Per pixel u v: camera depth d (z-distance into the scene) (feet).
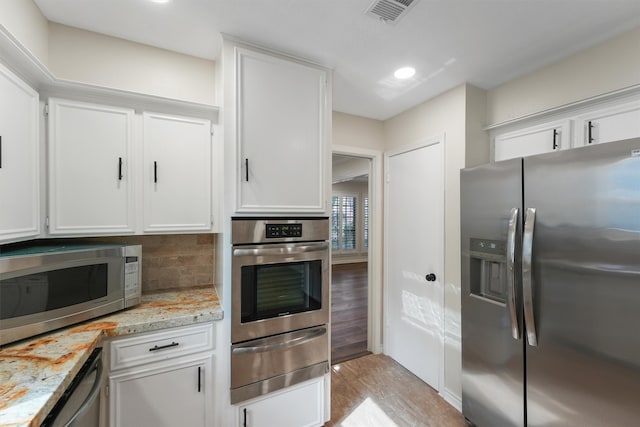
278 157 5.84
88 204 5.22
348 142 9.37
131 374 4.78
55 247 5.08
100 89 5.19
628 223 3.98
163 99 5.63
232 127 5.49
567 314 4.62
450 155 7.55
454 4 4.62
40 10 4.91
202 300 6.10
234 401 5.34
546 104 6.37
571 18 4.91
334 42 5.69
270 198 5.74
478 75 6.88
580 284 4.46
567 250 4.61
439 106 7.91
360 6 4.72
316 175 6.24
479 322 6.18
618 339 4.08
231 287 5.33
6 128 4.03
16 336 3.98
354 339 11.15
